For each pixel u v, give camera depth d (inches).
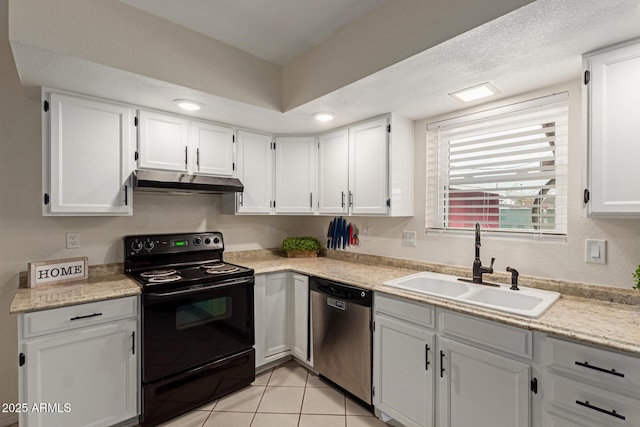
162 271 91.2
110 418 69.9
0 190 74.2
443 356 63.9
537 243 73.4
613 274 63.2
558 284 69.3
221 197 112.7
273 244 128.4
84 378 66.7
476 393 59.0
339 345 86.5
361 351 80.1
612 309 58.7
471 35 51.9
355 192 100.4
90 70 63.0
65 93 72.8
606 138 54.2
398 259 101.2
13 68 75.5
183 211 104.1
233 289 89.3
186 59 71.9
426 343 66.5
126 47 63.3
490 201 83.7
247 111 89.2
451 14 52.8
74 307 65.3
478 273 78.3
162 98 78.6
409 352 69.7
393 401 73.1
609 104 54.0
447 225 92.5
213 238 106.2
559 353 49.4
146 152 84.7
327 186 109.6
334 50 74.9
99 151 77.5
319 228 130.6
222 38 76.9
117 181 80.0
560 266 70.1
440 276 86.0
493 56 58.8
